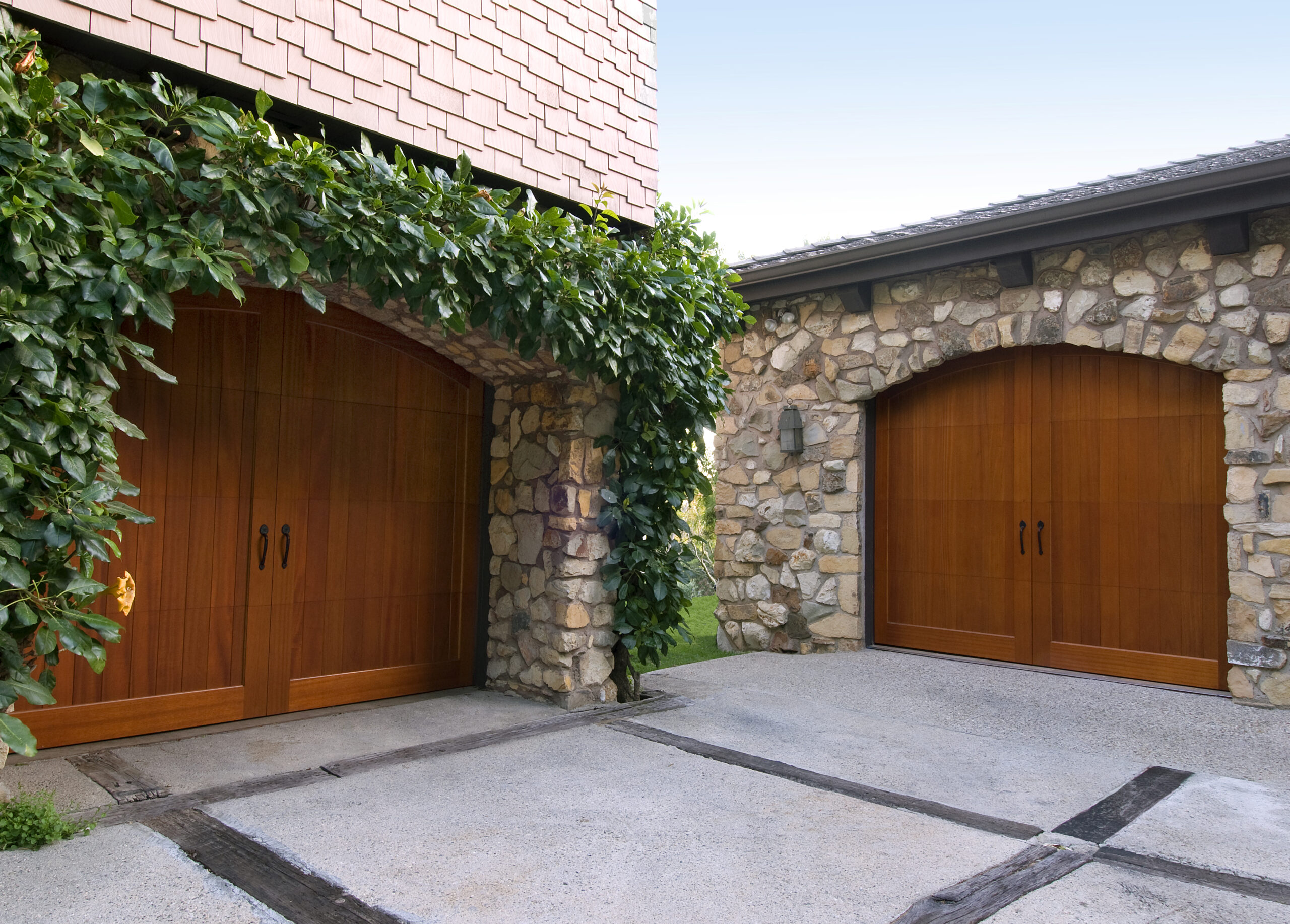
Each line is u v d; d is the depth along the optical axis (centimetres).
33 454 237
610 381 420
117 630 248
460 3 388
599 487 445
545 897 228
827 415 621
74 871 233
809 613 620
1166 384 505
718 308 470
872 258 560
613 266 403
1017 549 562
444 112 378
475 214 342
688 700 463
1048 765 356
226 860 244
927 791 323
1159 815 300
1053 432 549
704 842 268
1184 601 496
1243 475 457
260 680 396
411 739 373
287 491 406
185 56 293
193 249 263
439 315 332
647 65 490
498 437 479
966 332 555
